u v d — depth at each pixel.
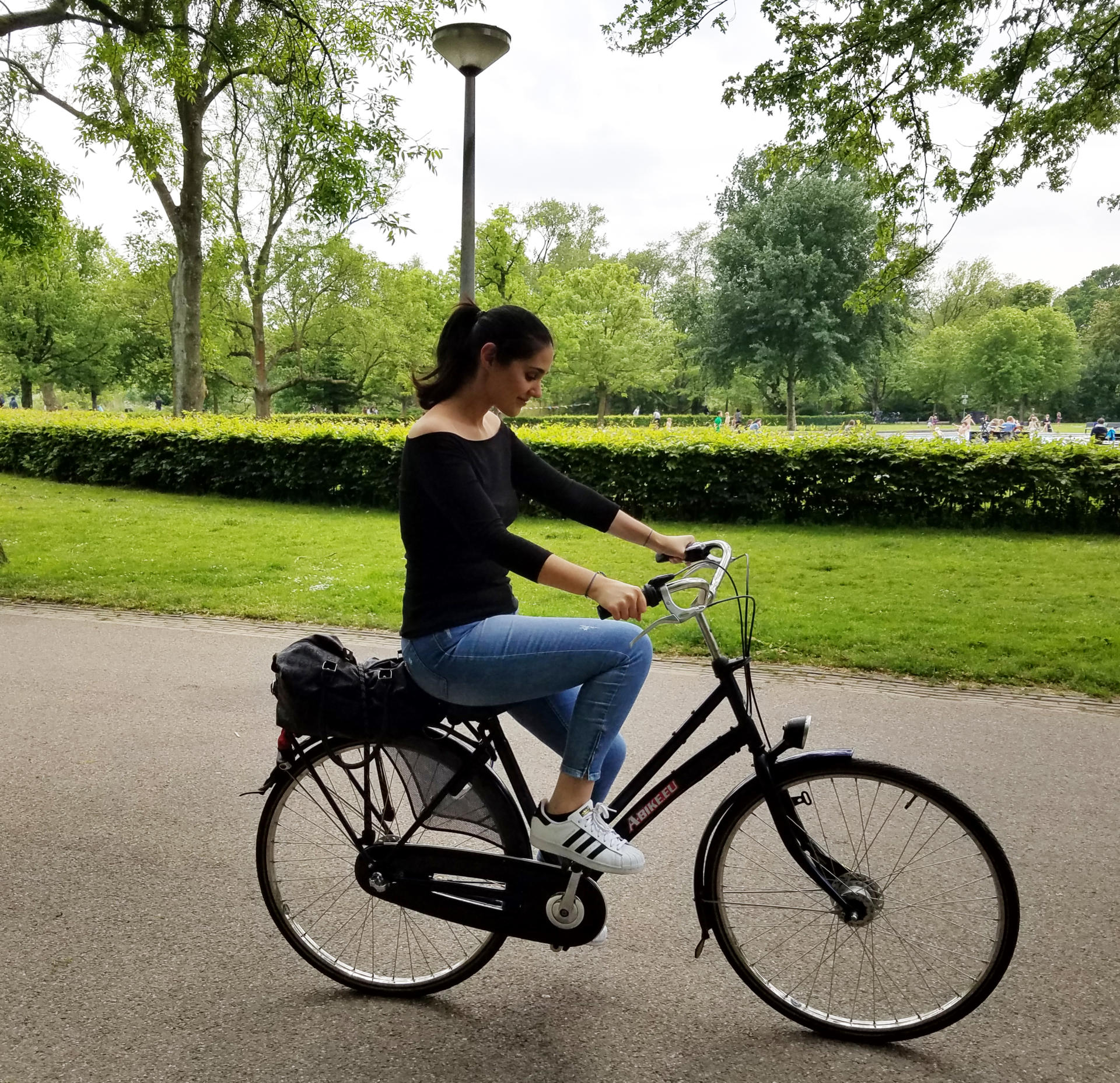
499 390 2.15
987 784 3.87
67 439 16.44
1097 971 2.56
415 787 2.37
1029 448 11.57
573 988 2.52
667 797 2.31
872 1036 2.27
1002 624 6.54
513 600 2.29
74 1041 2.27
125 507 13.45
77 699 5.02
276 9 12.12
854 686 5.28
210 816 3.59
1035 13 9.01
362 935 2.66
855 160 10.48
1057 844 3.33
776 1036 2.31
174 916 2.87
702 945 2.39
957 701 5.02
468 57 9.29
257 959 2.65
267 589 7.86
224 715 4.77
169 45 13.15
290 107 12.79
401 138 12.14
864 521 12.11
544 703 2.33
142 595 7.61
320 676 2.28
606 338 41.59
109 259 43.66
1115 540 10.76
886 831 2.43
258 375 32.34
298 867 2.59
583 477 12.77
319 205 12.20
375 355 38.03
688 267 65.69
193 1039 2.28
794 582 8.24
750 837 2.51
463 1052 2.24
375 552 9.78
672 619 2.10
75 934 2.76
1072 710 4.87
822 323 36.34
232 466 14.83
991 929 2.39
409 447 2.16
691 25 9.37
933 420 32.84
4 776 3.97
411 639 2.20
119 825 3.51
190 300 20.14
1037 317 71.25
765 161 10.93
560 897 2.27
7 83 12.08
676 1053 2.24
